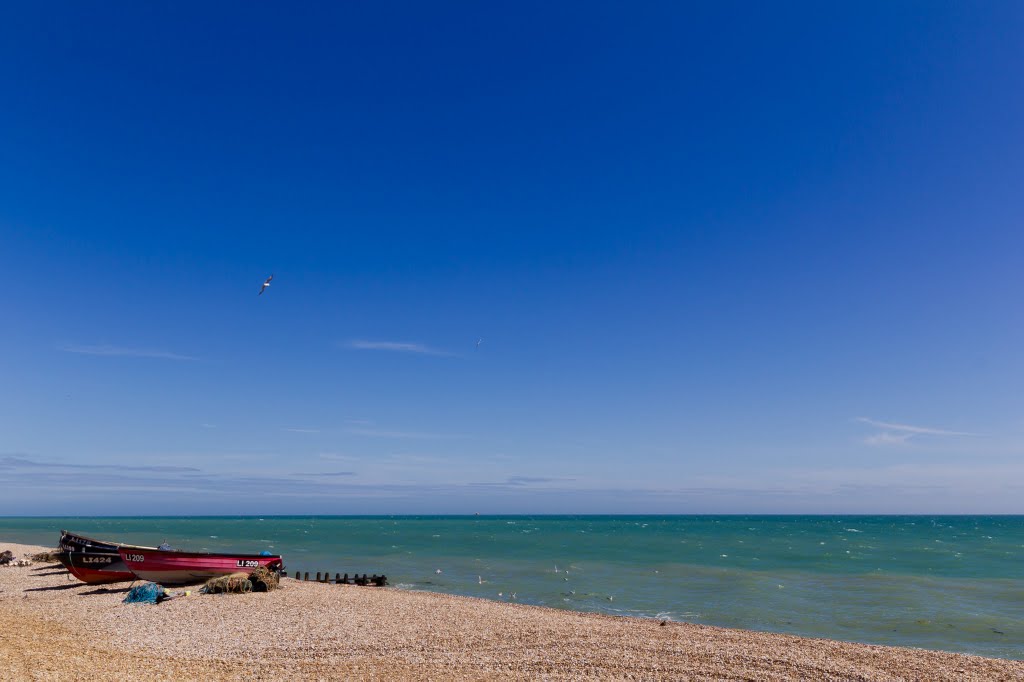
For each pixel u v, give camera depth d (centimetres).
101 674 1756
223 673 1873
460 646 2402
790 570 5941
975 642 3008
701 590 4641
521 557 7394
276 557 3994
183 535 13000
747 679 1980
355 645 2372
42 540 10338
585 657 2236
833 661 2238
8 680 1630
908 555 7719
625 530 17138
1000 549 8925
